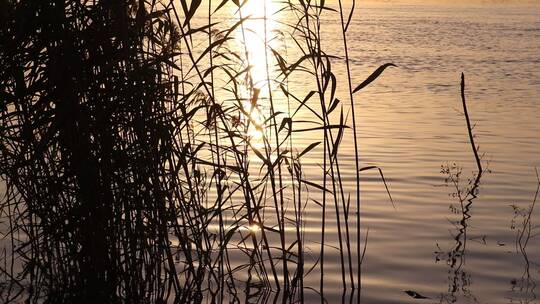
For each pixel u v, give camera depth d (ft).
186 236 21.09
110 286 20.57
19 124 19.62
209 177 32.89
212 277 22.27
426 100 72.13
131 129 20.08
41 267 21.09
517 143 47.21
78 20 19.76
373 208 30.48
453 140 48.42
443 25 269.44
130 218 20.62
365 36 198.70
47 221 20.34
